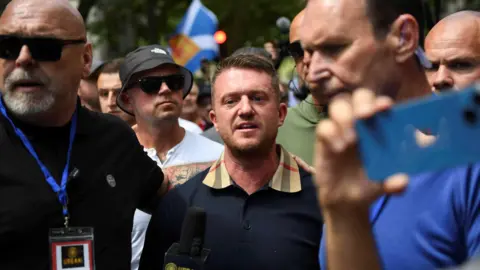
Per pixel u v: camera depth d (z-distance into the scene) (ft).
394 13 4.84
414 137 2.76
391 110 2.82
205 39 26.94
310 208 8.95
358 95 3.00
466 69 8.73
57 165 8.84
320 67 4.92
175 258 7.80
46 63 8.58
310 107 11.80
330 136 3.25
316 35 4.91
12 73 8.53
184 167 10.37
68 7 8.93
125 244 9.08
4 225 8.25
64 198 8.57
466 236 4.56
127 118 16.33
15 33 8.48
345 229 3.69
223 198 9.09
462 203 4.56
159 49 13.33
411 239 4.71
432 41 8.92
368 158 2.88
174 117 12.97
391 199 4.84
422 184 4.72
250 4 46.70
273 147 9.25
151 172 9.65
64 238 8.48
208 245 8.84
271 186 9.04
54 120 8.87
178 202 9.29
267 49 19.01
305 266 8.68
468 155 2.60
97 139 9.28
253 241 8.74
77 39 8.88
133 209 9.25
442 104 2.65
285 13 47.24
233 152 9.15
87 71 9.48
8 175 8.44
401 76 4.92
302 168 9.50
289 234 8.77
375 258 3.75
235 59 9.43
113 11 46.26
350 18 4.83
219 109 9.18
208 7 47.14
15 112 8.59
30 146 8.69
